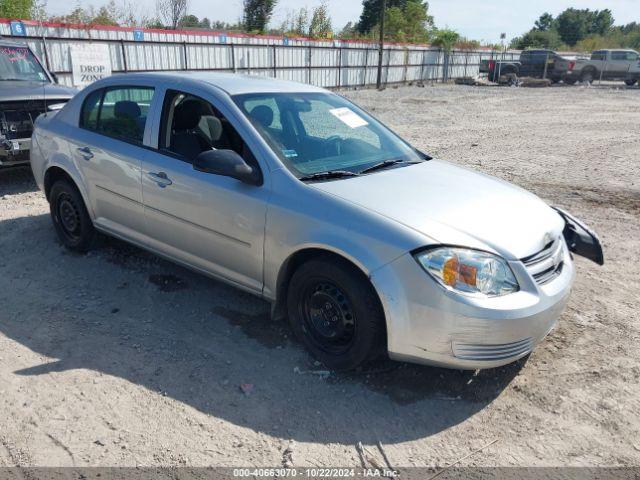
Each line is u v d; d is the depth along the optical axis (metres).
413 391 3.33
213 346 3.73
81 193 4.84
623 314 4.35
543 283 3.28
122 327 3.92
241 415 3.07
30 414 2.98
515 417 3.14
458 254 2.99
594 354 3.77
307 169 3.67
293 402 3.19
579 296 4.66
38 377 3.31
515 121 16.52
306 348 3.60
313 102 4.46
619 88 31.14
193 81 4.18
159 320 4.04
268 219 3.49
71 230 5.14
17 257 5.06
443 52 34.84
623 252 5.70
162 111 4.22
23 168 8.41
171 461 2.71
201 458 2.73
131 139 4.41
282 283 3.62
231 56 21.80
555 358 3.71
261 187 3.57
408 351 3.10
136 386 3.27
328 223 3.24
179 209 4.01
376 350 3.28
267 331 3.93
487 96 25.33
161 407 3.10
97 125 4.75
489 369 3.56
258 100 4.07
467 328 2.96
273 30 33.34
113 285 4.56
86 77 17.05
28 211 6.38
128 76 4.63
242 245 3.69
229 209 3.68
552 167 9.76
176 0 24.97
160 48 19.16
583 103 22.34
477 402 3.26
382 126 4.76
